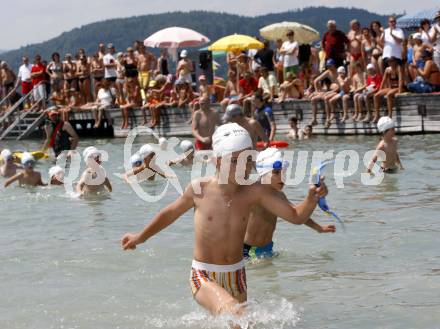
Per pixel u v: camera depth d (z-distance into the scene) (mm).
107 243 9148
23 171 14031
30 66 29562
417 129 20297
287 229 9484
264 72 23422
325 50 22688
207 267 5879
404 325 5859
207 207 5902
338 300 6582
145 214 11102
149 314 6422
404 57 20453
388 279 7152
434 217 9758
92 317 6395
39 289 7270
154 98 25984
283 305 6465
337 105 21891
